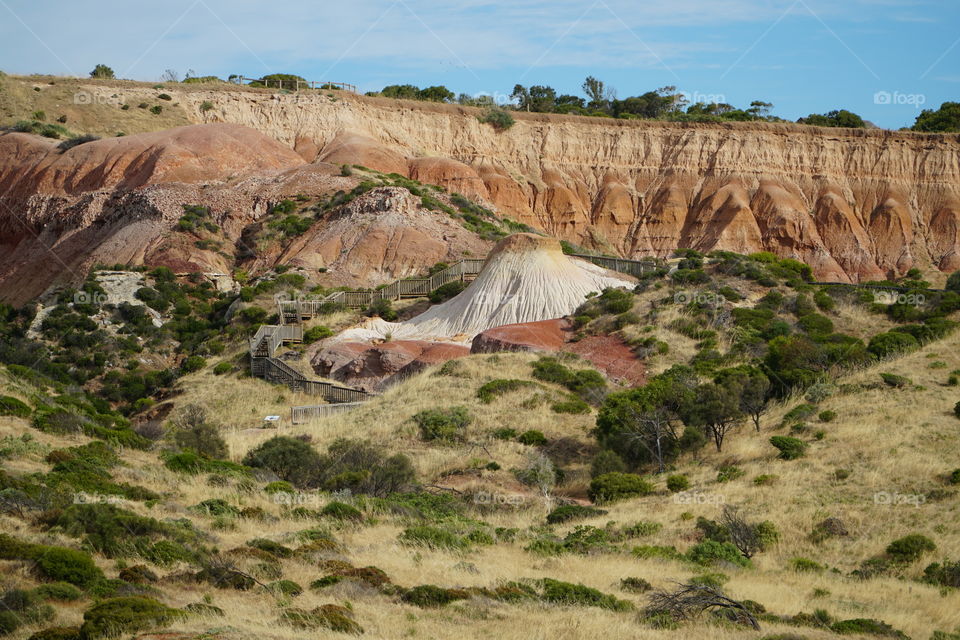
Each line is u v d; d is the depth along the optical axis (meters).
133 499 26.55
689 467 36.22
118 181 95.69
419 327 63.84
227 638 15.66
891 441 33.91
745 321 53.47
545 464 36.72
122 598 17.11
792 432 37.03
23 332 66.50
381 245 78.94
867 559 26.33
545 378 48.34
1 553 19.08
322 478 35.53
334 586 19.92
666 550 26.34
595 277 65.81
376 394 50.78
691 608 20.02
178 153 95.12
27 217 96.50
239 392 55.22
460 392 46.94
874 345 46.41
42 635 15.52
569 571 24.03
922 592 23.45
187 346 66.12
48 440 31.34
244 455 39.97
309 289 72.88
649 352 51.38
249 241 84.50
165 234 83.94
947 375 41.16
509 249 65.31
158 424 48.38
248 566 20.77
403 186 93.00
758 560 26.67
